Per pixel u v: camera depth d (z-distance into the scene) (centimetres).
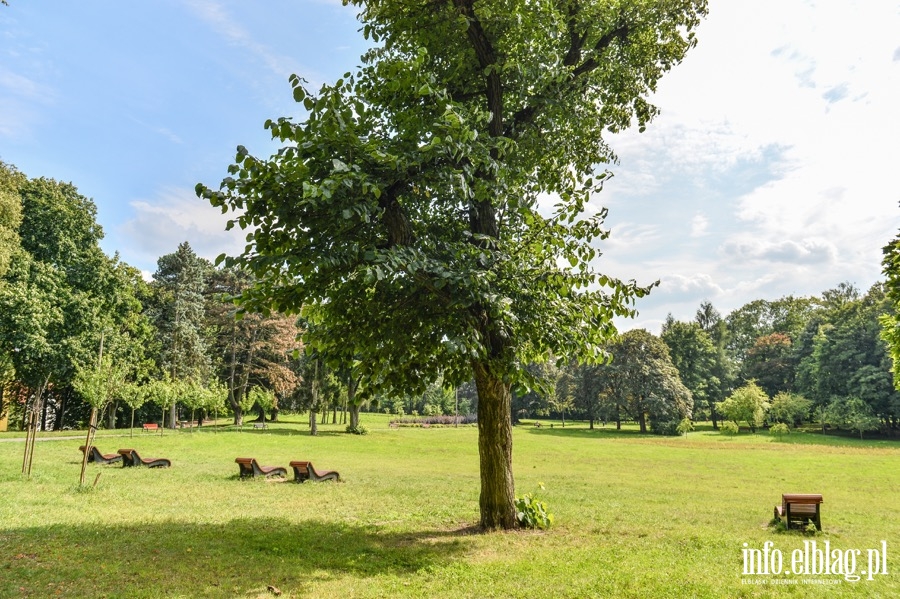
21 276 3331
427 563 795
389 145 877
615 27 1262
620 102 1405
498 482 1083
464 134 802
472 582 698
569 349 1009
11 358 3406
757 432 6619
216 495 1377
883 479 2439
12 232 2948
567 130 1299
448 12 1055
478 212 1103
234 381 4934
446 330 945
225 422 6181
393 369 1055
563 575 738
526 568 770
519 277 957
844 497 1906
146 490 1395
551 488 1880
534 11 1052
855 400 5822
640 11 1250
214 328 5272
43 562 704
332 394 4400
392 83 906
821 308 8138
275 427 4944
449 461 2892
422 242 934
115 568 694
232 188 757
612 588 682
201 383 4578
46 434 3519
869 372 5956
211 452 2789
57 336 3481
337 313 1001
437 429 6056
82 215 3828
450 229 1118
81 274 3712
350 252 793
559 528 1106
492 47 1118
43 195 3656
